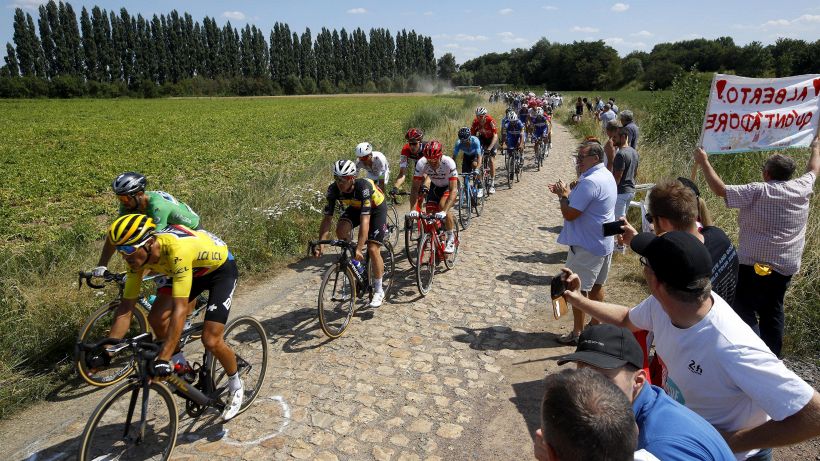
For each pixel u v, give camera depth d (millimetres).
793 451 3285
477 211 9789
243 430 3594
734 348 1801
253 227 7648
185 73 121000
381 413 3764
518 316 5410
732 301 2971
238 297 6121
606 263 4625
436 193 6926
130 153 20859
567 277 2664
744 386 1771
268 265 7094
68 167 17141
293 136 26391
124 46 113562
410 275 6695
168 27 119438
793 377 1714
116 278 4266
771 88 4719
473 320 5320
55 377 4348
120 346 3010
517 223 9227
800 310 4766
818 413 1658
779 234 3678
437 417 3715
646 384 1758
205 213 8273
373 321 5316
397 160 13312
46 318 4766
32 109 56750
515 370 4336
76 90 86562
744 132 4809
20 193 12766
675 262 1840
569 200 4484
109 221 9836
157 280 3721
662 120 14562
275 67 130375
